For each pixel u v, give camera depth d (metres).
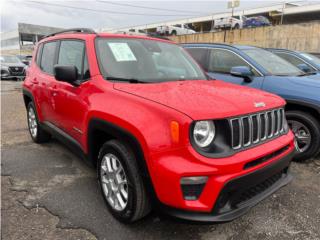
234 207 2.33
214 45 5.53
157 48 3.72
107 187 2.88
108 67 3.12
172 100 2.43
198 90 2.80
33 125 4.98
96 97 2.89
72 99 3.32
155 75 3.26
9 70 17.00
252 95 2.84
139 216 2.55
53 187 3.42
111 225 2.72
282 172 2.98
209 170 2.14
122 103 2.59
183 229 2.69
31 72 4.82
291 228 2.74
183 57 3.93
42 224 2.71
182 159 2.16
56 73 3.11
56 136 4.00
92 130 2.92
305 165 4.28
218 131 2.29
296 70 5.18
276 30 24.86
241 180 2.28
